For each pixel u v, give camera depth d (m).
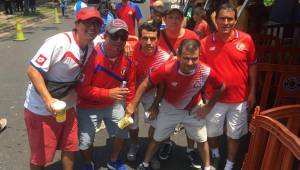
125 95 3.62
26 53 9.94
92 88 3.44
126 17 7.37
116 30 3.29
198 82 3.43
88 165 3.91
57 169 4.09
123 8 7.38
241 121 3.72
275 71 3.93
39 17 18.45
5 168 4.18
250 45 3.56
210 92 3.67
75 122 3.39
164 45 3.90
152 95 3.96
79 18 2.96
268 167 2.64
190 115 3.67
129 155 4.25
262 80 4.38
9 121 5.40
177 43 3.87
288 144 2.32
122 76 3.58
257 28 6.02
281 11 7.72
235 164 4.21
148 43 3.65
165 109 3.68
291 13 7.55
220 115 3.71
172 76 3.41
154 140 3.80
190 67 3.25
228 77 3.56
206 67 3.39
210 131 3.81
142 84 3.52
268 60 4.90
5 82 7.19
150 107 3.86
